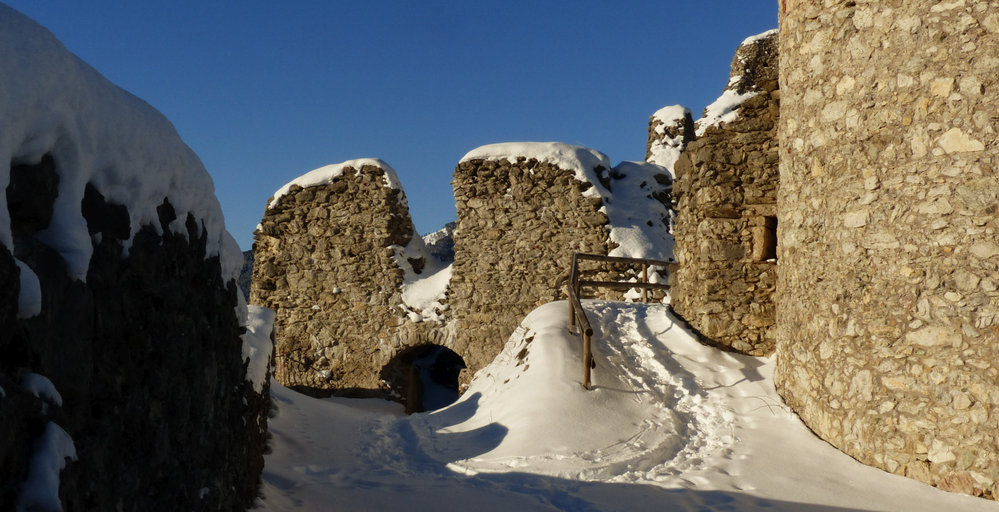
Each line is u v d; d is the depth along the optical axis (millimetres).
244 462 4211
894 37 5477
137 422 2646
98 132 2346
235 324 4012
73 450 2074
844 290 5727
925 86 5277
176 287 3053
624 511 4688
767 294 7723
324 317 13438
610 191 12805
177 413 3029
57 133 2113
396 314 13039
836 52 5926
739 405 6703
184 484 3109
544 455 5855
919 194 5266
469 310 12641
